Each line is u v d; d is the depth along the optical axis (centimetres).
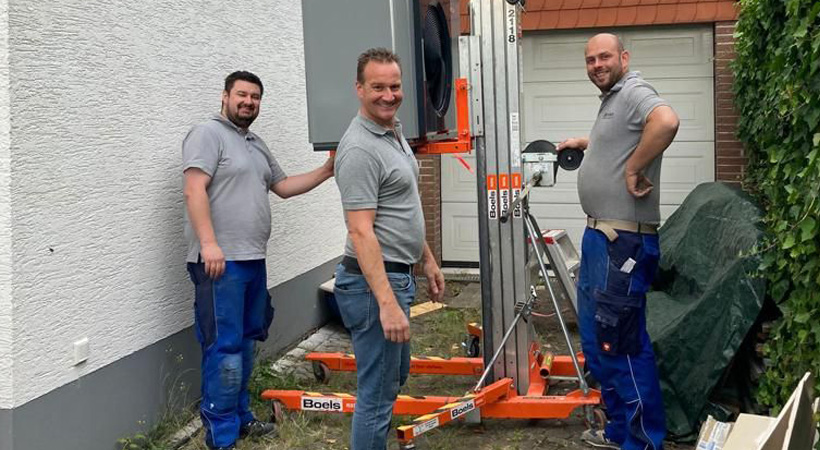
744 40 550
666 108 347
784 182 353
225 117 405
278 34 562
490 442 406
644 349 371
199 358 461
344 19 378
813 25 298
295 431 418
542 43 780
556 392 471
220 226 391
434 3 401
